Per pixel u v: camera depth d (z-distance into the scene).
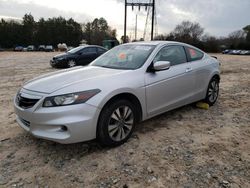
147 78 3.84
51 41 87.25
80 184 2.77
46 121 3.08
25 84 3.70
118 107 3.45
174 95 4.35
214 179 2.83
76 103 3.09
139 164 3.13
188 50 4.88
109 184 2.77
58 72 4.06
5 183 2.78
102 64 4.41
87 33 95.62
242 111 5.21
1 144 3.65
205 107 5.30
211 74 5.23
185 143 3.69
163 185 2.74
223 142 3.72
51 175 2.93
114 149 3.49
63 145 3.61
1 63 17.28
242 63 19.67
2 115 4.86
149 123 4.45
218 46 62.62
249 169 3.03
